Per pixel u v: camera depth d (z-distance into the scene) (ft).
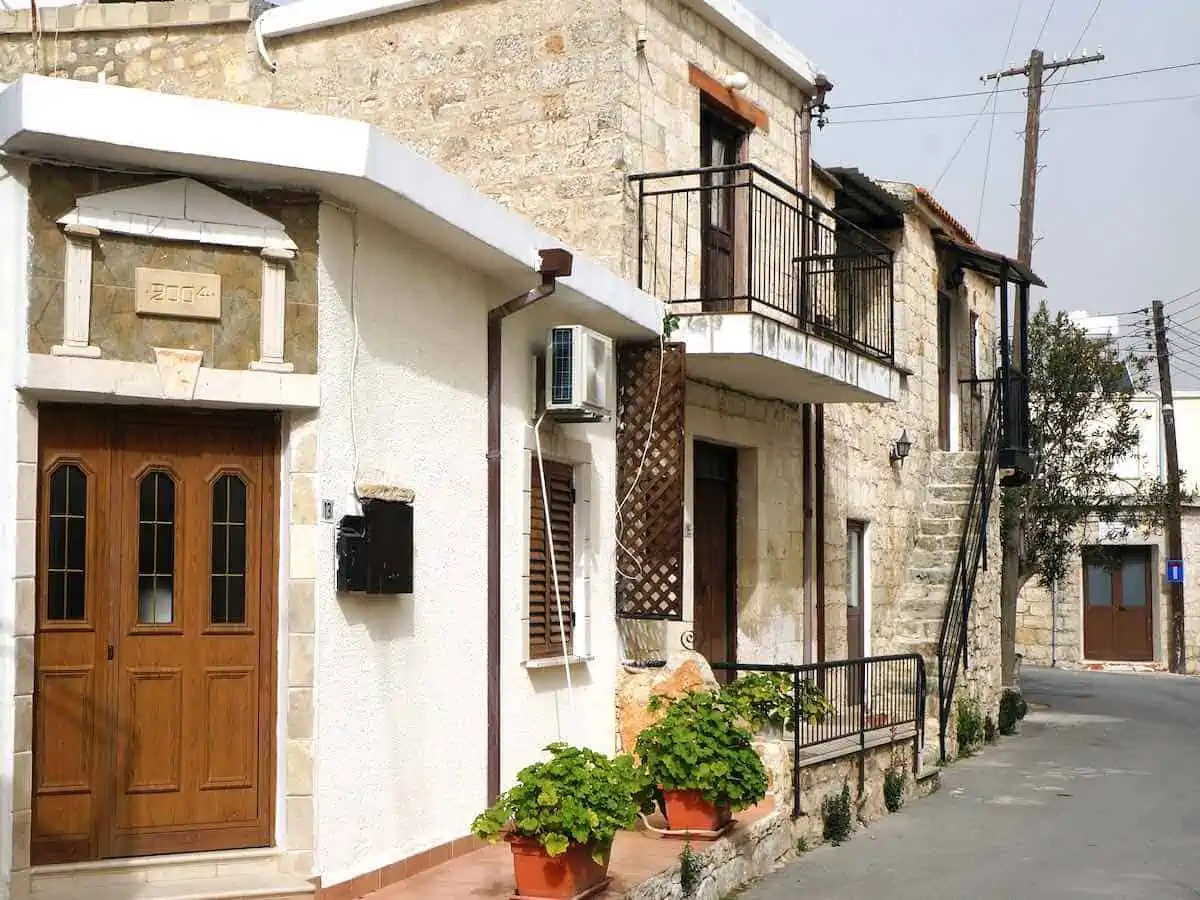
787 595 45.27
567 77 36.70
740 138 42.98
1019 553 74.64
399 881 24.30
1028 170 79.56
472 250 26.30
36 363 20.57
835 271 43.62
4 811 20.16
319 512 22.71
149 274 21.50
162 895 20.77
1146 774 48.62
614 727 33.58
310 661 22.44
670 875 26.18
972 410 68.13
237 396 22.00
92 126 20.12
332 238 23.11
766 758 33.19
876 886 30.35
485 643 27.71
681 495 33.96
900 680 43.52
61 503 21.62
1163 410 107.24
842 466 50.88
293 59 40.32
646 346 34.58
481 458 27.91
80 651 21.62
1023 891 30.04
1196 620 106.22
